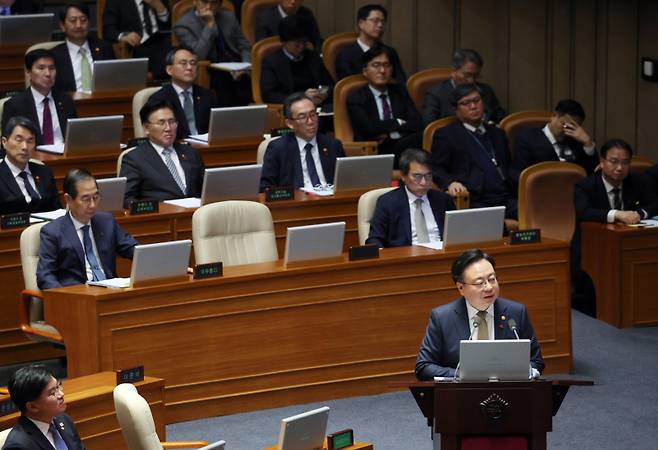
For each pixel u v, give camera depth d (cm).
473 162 2848
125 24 3566
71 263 2211
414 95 3278
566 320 2388
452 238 2319
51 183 2514
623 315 2638
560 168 2761
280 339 2211
